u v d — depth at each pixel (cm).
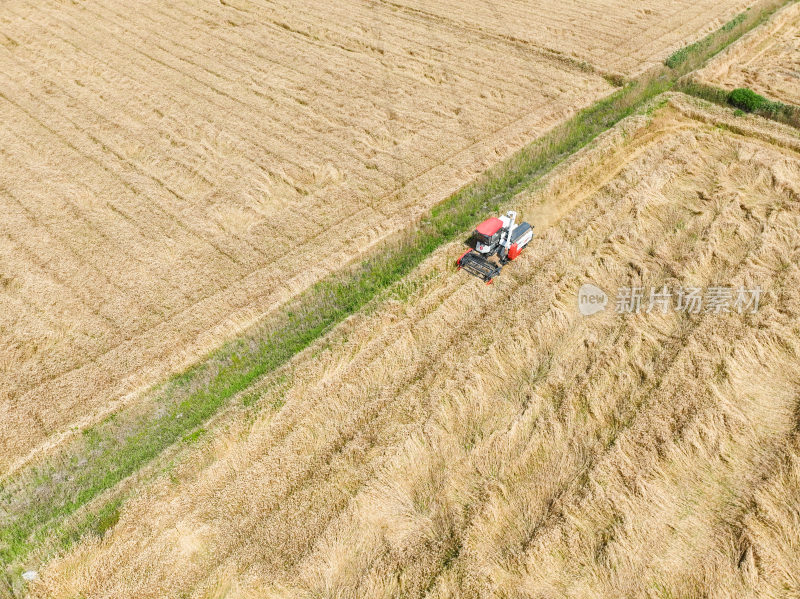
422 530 1176
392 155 2358
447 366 1499
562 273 1769
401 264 1877
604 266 1786
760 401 1387
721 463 1262
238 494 1265
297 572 1119
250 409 1438
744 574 1062
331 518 1207
